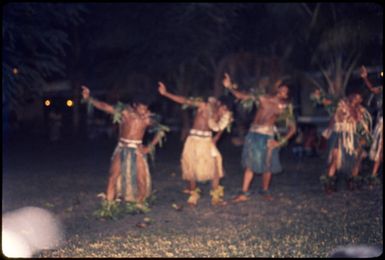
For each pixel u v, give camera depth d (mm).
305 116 23516
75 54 25609
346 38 17609
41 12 12992
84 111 30781
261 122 10383
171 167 15352
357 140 11102
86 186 12289
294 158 17172
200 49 20781
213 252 6891
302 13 19859
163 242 7363
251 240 7484
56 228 8234
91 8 21281
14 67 12266
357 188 11258
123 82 22312
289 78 22594
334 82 20047
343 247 7043
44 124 32375
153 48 20984
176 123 28797
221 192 10016
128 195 9180
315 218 8812
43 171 14844
